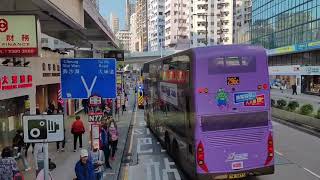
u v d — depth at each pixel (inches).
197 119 488.4
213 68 490.6
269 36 2962.6
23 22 566.6
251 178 553.0
